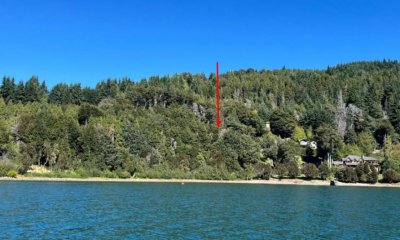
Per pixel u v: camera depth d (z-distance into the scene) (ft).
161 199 341.62
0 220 209.46
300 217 256.93
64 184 483.10
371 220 252.42
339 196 433.48
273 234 196.24
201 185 549.13
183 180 625.41
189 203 316.19
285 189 521.65
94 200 316.40
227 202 331.98
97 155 618.03
